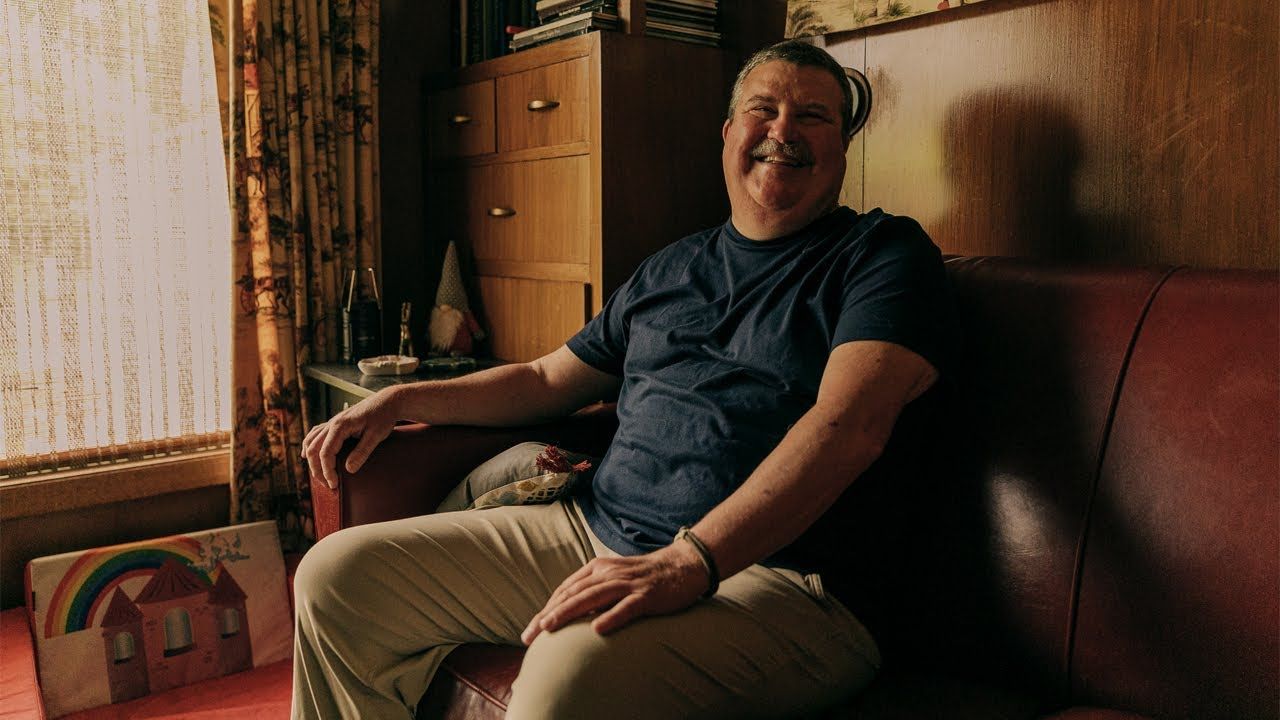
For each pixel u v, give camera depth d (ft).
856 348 3.81
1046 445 3.87
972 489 4.05
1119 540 3.59
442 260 8.73
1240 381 3.43
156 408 7.53
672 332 4.64
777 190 4.45
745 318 4.41
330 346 8.10
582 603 3.37
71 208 6.96
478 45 8.39
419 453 4.91
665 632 3.38
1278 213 4.25
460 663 3.98
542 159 7.18
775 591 3.76
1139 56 4.67
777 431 4.06
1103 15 4.78
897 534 4.19
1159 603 3.46
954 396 4.18
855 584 4.00
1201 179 4.50
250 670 6.83
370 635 3.99
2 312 6.77
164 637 6.63
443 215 8.64
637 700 3.26
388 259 8.87
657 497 4.24
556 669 3.22
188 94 7.41
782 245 4.55
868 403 3.67
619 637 3.29
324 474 4.68
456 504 4.85
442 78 8.39
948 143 5.54
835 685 3.80
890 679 3.96
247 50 7.35
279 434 7.85
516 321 7.72
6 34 6.59
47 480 7.00
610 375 5.32
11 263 6.77
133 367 7.37
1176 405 3.56
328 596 3.97
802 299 4.23
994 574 3.91
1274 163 4.25
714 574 3.44
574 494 4.79
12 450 6.93
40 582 6.42
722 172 7.23
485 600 4.18
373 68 8.14
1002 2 5.20
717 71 7.09
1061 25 4.96
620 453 4.58
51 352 7.00
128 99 7.13
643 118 6.73
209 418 7.82
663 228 6.96
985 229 5.42
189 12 7.35
